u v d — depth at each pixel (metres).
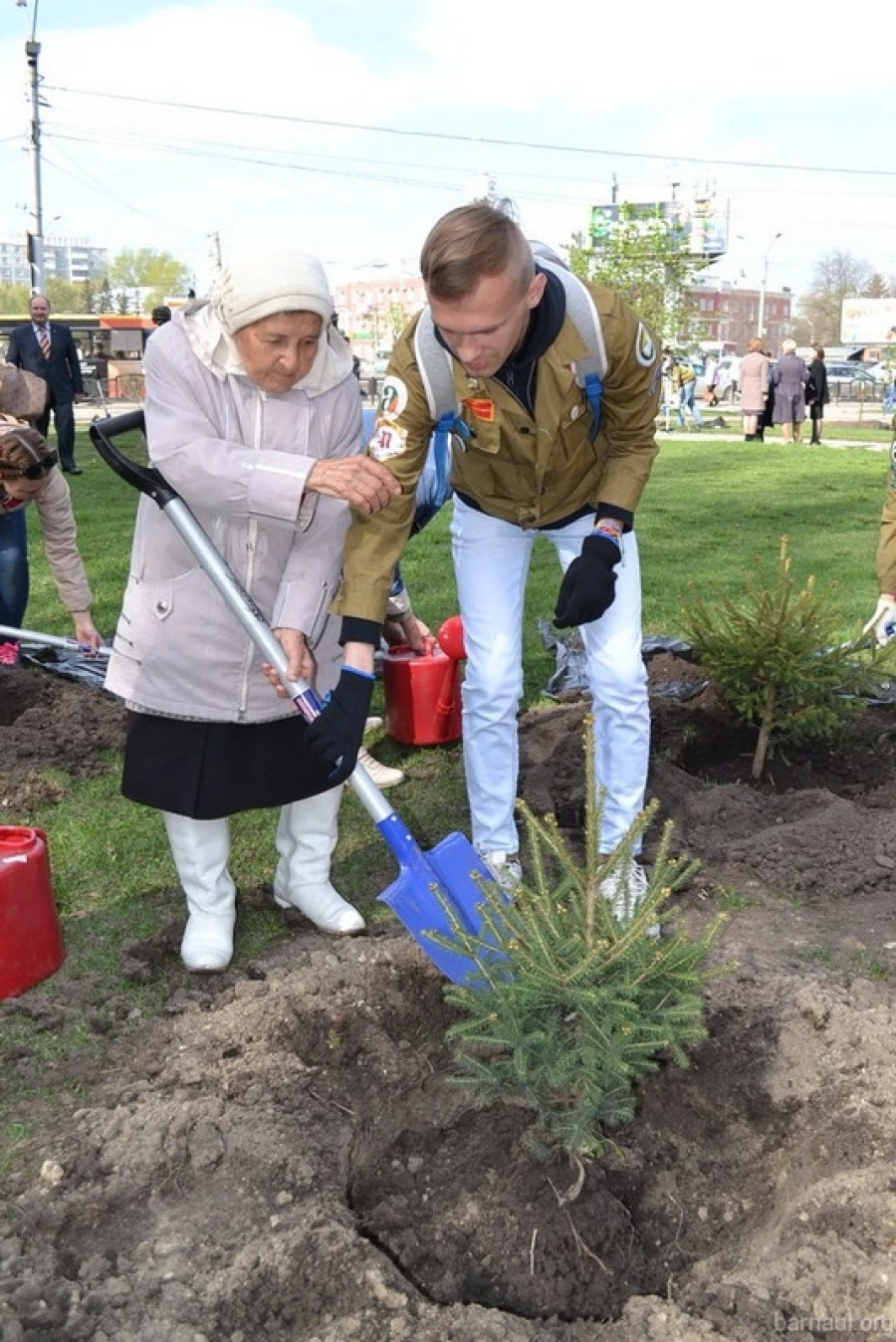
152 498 3.07
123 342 40.66
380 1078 2.90
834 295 96.50
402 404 3.06
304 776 3.32
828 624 4.63
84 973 3.38
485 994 2.67
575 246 33.69
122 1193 2.50
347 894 3.88
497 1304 2.42
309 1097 2.78
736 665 4.63
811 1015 2.93
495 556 3.54
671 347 32.81
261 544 3.15
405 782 4.76
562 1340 2.20
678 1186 2.68
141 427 3.18
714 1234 2.57
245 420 3.03
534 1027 2.61
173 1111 2.66
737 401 47.72
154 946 3.50
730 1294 2.24
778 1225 2.42
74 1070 2.95
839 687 4.71
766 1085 2.81
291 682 3.01
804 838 4.04
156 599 3.13
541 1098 2.68
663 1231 2.58
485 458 3.31
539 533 3.60
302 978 3.18
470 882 3.07
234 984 3.30
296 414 3.06
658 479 15.27
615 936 2.58
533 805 4.36
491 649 3.55
